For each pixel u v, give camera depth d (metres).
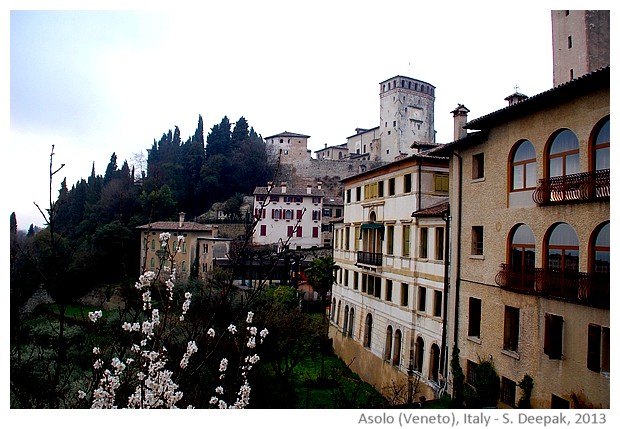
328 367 30.41
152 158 85.44
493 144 17.78
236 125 84.75
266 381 21.30
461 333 19.33
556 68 32.06
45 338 16.20
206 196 76.31
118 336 9.10
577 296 13.48
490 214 17.86
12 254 8.78
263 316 24.19
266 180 81.75
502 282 16.72
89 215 58.34
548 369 14.59
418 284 23.36
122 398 8.18
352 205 33.25
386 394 24.75
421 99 93.25
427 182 24.14
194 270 47.44
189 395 9.49
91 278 37.72
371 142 96.56
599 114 13.23
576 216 13.80
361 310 30.34
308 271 37.59
